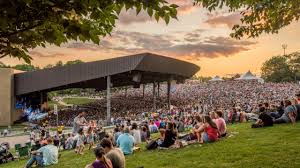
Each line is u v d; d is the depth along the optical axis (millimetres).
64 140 24156
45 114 63500
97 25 3992
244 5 10312
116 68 54281
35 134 40094
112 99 95938
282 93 81875
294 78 161625
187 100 86812
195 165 10461
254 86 112375
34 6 3459
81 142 17688
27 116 65812
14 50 4055
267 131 15523
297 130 14789
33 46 4160
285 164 9469
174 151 13234
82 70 56375
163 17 3686
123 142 14133
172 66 64688
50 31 3865
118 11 3811
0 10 3338
